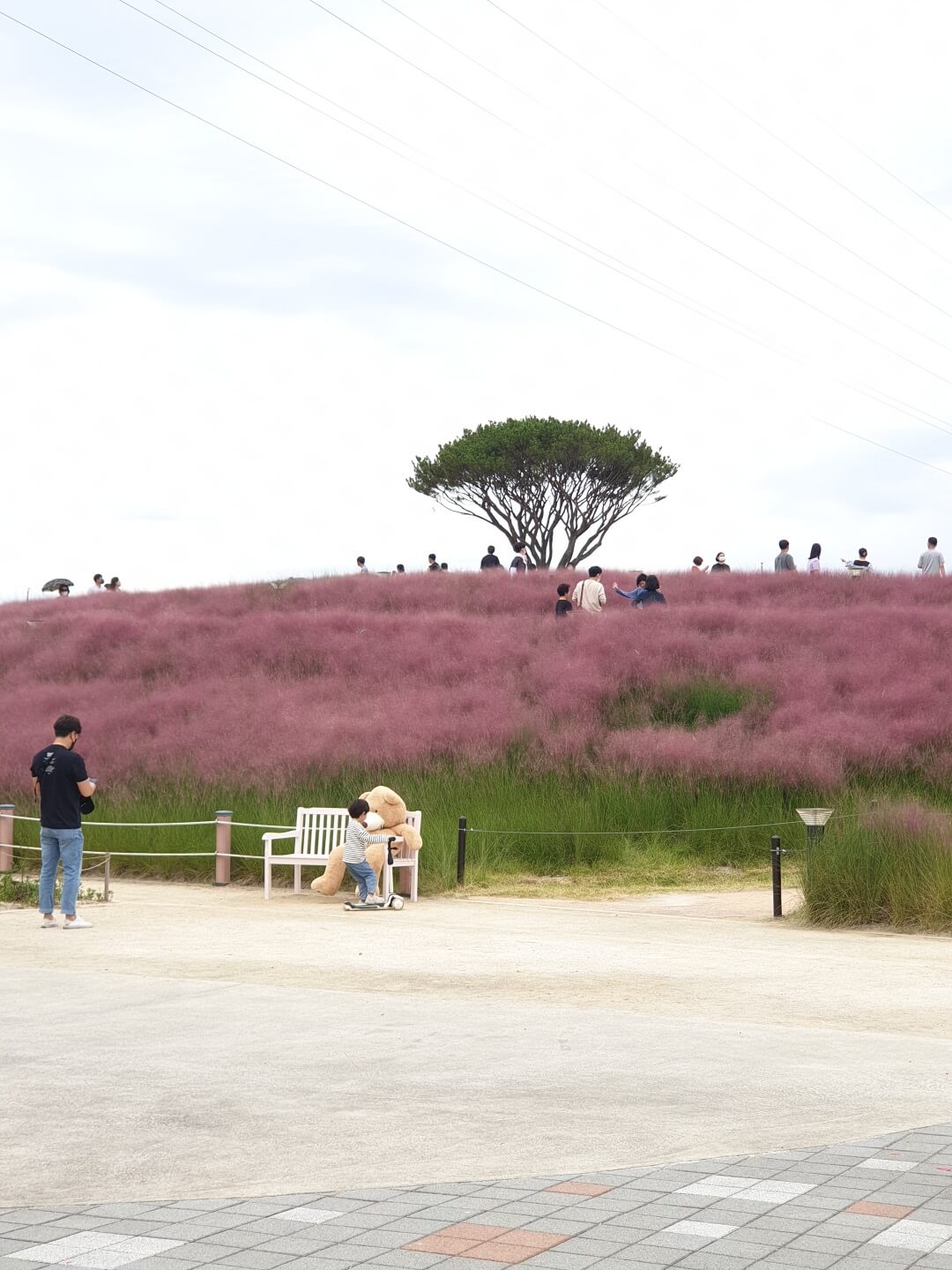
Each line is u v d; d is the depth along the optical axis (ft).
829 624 94.79
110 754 79.05
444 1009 30.19
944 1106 21.88
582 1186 17.63
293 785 71.46
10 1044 26.25
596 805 66.85
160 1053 25.50
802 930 46.29
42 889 45.29
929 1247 15.19
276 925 46.26
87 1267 14.67
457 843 61.11
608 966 37.01
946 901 45.37
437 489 216.33
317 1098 22.27
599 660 87.25
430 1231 15.85
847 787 69.51
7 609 134.62
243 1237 15.65
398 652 94.22
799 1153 19.19
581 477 210.79
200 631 106.42
